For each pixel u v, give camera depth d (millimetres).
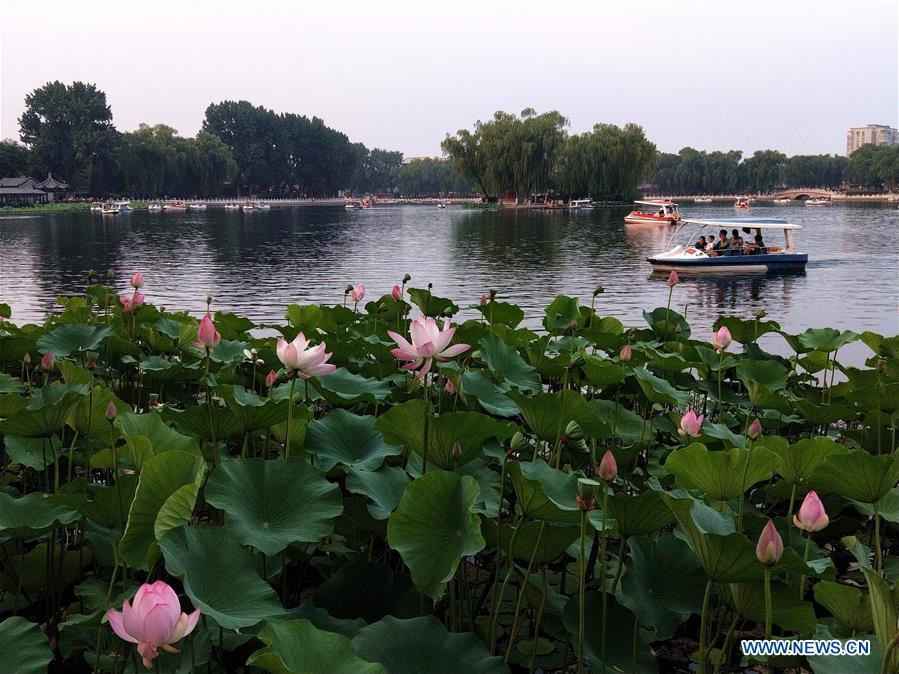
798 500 4508
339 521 3480
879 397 4660
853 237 47312
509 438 4000
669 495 2531
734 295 20906
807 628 2514
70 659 3209
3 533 3072
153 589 1829
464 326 5781
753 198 188625
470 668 2375
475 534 2564
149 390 6156
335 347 5410
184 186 128125
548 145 82688
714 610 3311
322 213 101125
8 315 6613
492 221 67125
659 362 5492
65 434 4352
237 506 2820
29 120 113375
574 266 28984
